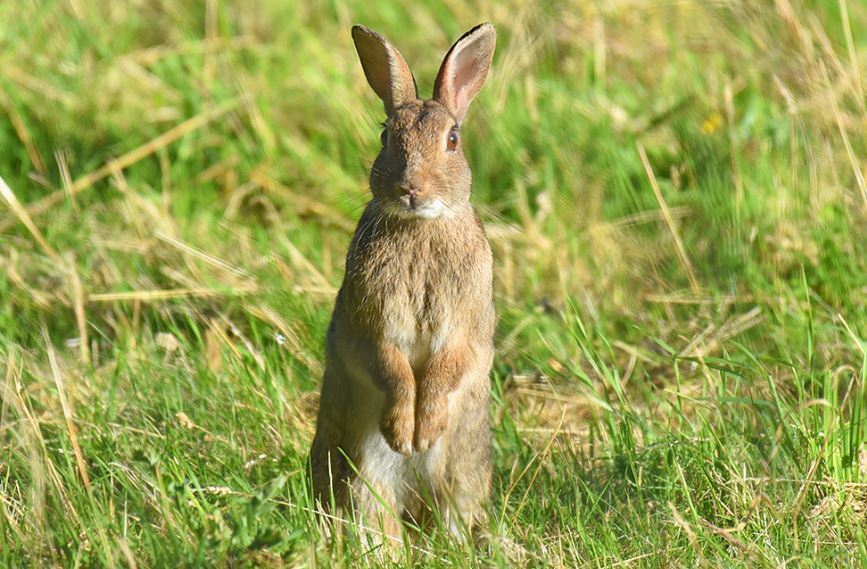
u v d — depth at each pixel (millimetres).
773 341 10875
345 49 15656
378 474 9258
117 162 13547
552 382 10992
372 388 9164
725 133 13531
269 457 9586
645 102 14523
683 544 8305
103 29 15719
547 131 13781
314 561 7719
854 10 15492
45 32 15391
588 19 15711
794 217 12188
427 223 8852
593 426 10180
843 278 11406
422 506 9375
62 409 9656
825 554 8102
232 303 11703
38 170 13742
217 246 12664
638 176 13383
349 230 13195
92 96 14508
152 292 11773
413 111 8969
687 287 12133
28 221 11883
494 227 12828
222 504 8695
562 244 12680
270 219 13328
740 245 12039
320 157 13875
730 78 14531
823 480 8812
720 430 9469
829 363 10477
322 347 11203
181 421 9742
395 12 16234
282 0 16328
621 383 10555
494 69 14914
